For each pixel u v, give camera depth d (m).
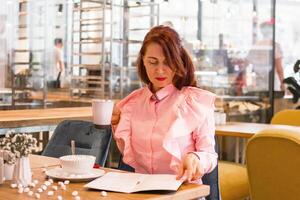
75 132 2.65
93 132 2.58
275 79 6.27
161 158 2.04
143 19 6.17
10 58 5.82
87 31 6.04
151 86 2.18
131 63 5.99
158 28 2.07
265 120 6.20
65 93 5.85
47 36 6.12
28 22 6.02
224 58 6.32
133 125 2.15
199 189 1.72
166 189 1.65
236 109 6.08
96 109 2.09
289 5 6.23
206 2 6.54
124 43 6.05
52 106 5.37
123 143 2.15
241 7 6.41
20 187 1.70
